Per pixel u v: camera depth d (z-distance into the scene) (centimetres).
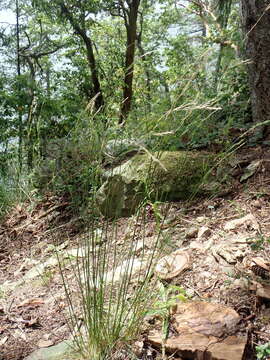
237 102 443
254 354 186
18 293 296
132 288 242
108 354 199
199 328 200
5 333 242
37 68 1351
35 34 1525
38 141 483
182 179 354
